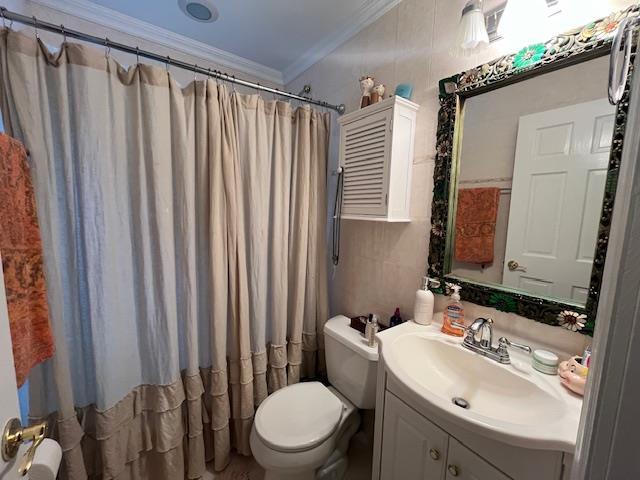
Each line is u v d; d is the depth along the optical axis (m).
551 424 0.63
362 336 1.37
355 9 1.41
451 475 0.79
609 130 0.75
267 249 1.47
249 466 1.44
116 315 1.11
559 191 0.84
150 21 1.55
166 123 1.13
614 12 0.72
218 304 1.29
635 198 0.30
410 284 1.30
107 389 1.10
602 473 0.33
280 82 2.16
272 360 1.54
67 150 0.99
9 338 0.45
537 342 0.91
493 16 0.96
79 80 0.97
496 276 1.00
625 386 0.30
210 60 1.85
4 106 0.89
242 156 1.35
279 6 1.40
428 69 1.18
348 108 1.60
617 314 0.31
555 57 0.82
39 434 0.46
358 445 1.60
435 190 1.14
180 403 1.26
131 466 1.22
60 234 1.02
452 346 0.98
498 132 0.97
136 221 1.13
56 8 1.40
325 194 1.64
